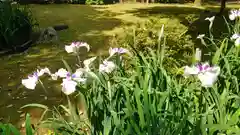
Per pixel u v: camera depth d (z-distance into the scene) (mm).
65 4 14211
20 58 5895
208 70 1772
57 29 8312
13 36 6215
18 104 3992
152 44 3947
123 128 1934
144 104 1866
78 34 7820
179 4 14469
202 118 1888
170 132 1895
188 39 4836
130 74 2490
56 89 4375
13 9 6805
